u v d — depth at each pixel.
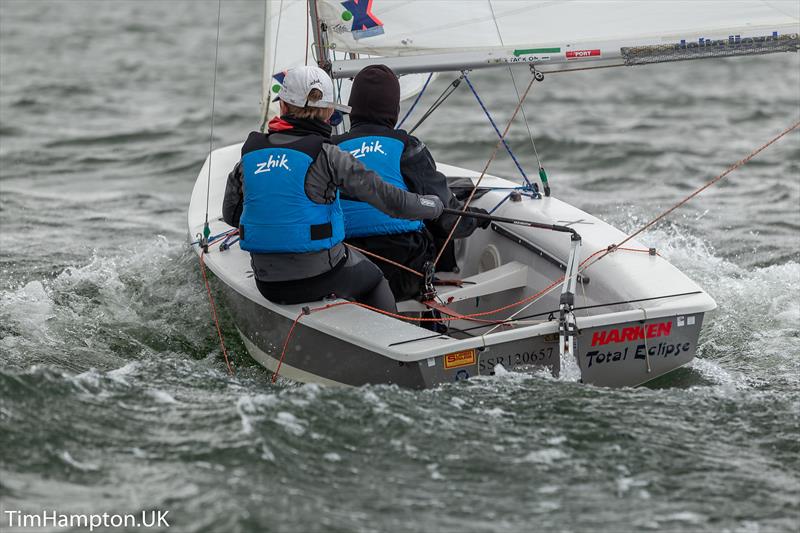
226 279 15.17
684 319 13.40
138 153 35.12
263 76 20.52
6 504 9.45
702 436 11.20
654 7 14.98
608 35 14.90
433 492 9.88
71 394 11.65
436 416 11.41
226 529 9.05
